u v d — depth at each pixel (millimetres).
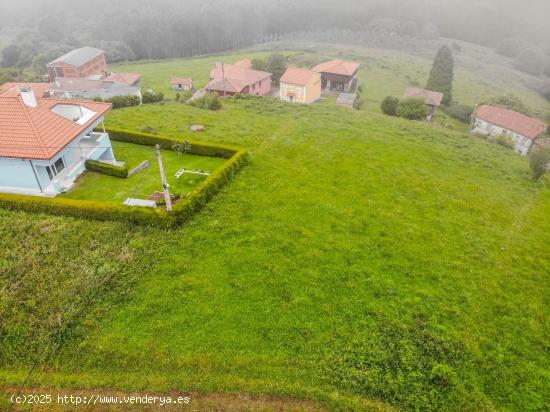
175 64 109250
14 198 24625
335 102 69562
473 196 32906
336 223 27172
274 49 120875
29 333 17938
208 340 18359
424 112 60688
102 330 18438
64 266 21047
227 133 40906
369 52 118062
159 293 20453
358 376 17281
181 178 30641
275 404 16250
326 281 22109
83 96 65000
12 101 27078
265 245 24422
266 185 31031
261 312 19906
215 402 16188
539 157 37281
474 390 17062
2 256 21219
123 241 23141
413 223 28031
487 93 90750
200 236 24516
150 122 42156
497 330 20094
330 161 36250
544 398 17109
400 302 21078
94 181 29312
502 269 24375
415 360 18062
